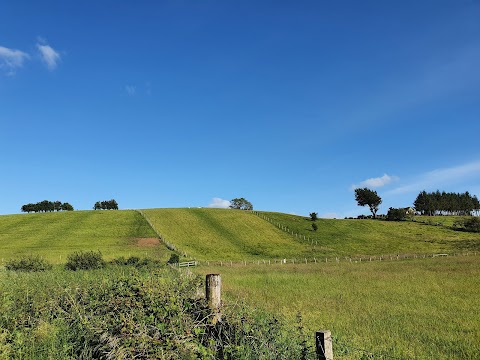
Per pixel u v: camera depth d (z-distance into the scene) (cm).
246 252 7844
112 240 7975
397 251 7912
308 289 2606
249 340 761
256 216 11556
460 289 2461
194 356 700
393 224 11825
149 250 7069
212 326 834
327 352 647
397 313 1734
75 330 915
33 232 8675
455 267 3900
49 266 3750
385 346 1144
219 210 12044
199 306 897
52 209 16700
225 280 3203
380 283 2869
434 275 3266
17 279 1892
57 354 806
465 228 10975
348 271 3938
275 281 3117
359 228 11056
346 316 1652
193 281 1196
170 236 8594
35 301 1162
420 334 1346
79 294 1236
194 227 9744
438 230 10850
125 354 707
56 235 8388
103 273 2125
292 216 12244
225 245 8369
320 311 1752
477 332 1367
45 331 891
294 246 8656
